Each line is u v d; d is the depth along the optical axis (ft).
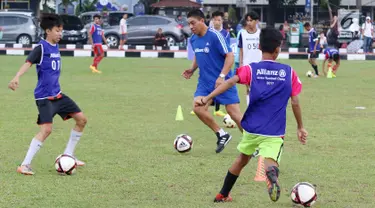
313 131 57.88
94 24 114.11
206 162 44.80
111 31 180.86
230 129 59.36
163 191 37.19
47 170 42.09
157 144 51.24
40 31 177.17
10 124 59.82
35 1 231.50
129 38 180.86
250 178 40.27
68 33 184.55
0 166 42.86
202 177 40.52
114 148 49.44
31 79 102.17
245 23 68.33
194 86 94.79
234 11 230.07
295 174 41.57
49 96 41.32
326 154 47.93
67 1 228.02
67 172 40.70
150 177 40.40
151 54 159.74
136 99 79.10
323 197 36.29
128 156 46.55
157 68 126.62
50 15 41.11
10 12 176.14
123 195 36.29
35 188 37.47
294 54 159.84
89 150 48.52
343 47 193.77
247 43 67.97
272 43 31.91
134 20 181.57
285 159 45.98
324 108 72.90
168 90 89.25
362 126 60.70
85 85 94.32
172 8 220.02
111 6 219.61
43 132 41.22
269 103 31.89
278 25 247.50
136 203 34.71
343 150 49.47
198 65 48.42
